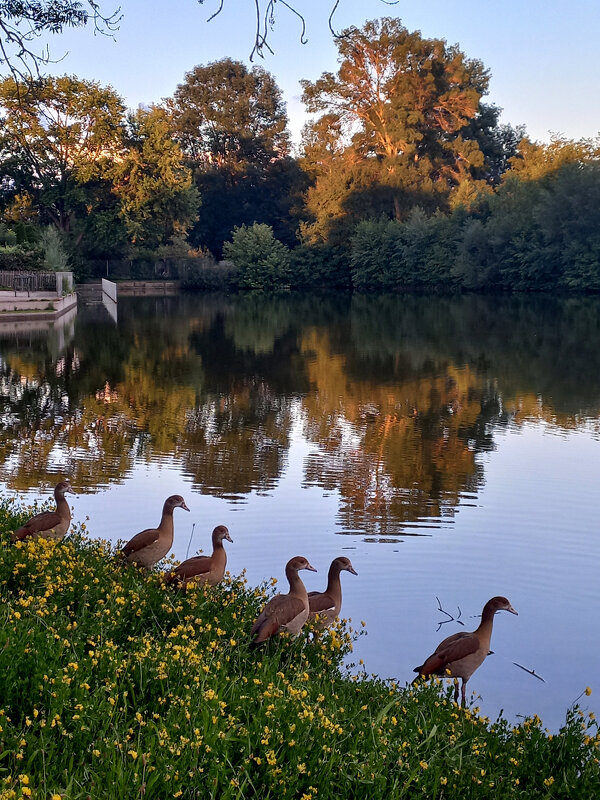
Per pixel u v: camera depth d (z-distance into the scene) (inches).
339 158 4264.3
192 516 602.9
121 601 302.5
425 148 4293.8
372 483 708.0
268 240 4185.5
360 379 1333.7
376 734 241.9
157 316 2625.5
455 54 4212.6
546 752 261.4
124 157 3767.2
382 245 3870.6
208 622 309.4
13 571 333.1
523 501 655.1
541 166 3479.3
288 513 613.0
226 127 4756.4
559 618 438.0
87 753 207.3
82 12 476.7
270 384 1284.4
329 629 350.9
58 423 958.4
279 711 233.8
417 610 442.9
